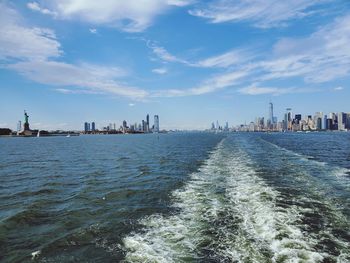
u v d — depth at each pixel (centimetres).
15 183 2605
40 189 2328
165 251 1118
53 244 1230
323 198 1794
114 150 7000
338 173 2733
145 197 2005
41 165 3978
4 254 1147
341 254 1047
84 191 2230
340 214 1480
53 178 2866
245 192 1978
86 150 7150
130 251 1134
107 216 1591
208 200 1812
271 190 2008
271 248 1101
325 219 1407
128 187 2359
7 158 5066
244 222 1391
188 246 1153
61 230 1391
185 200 1859
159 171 3195
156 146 8319
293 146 7050
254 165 3325
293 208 1584
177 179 2641
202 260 1036
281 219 1405
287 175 2630
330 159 3984
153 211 1652
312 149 5972
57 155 5669
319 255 1039
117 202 1891
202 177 2652
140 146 8575
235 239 1196
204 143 9125
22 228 1427
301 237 1195
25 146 9600
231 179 2480
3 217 1595
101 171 3319
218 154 4831
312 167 3148
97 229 1388
